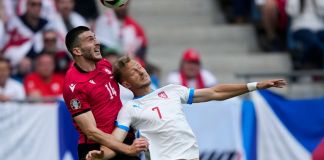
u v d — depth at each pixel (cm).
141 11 3638
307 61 3312
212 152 2633
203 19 3634
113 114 1944
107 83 1952
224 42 3512
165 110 1941
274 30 3412
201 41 3525
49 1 3150
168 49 3494
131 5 3641
